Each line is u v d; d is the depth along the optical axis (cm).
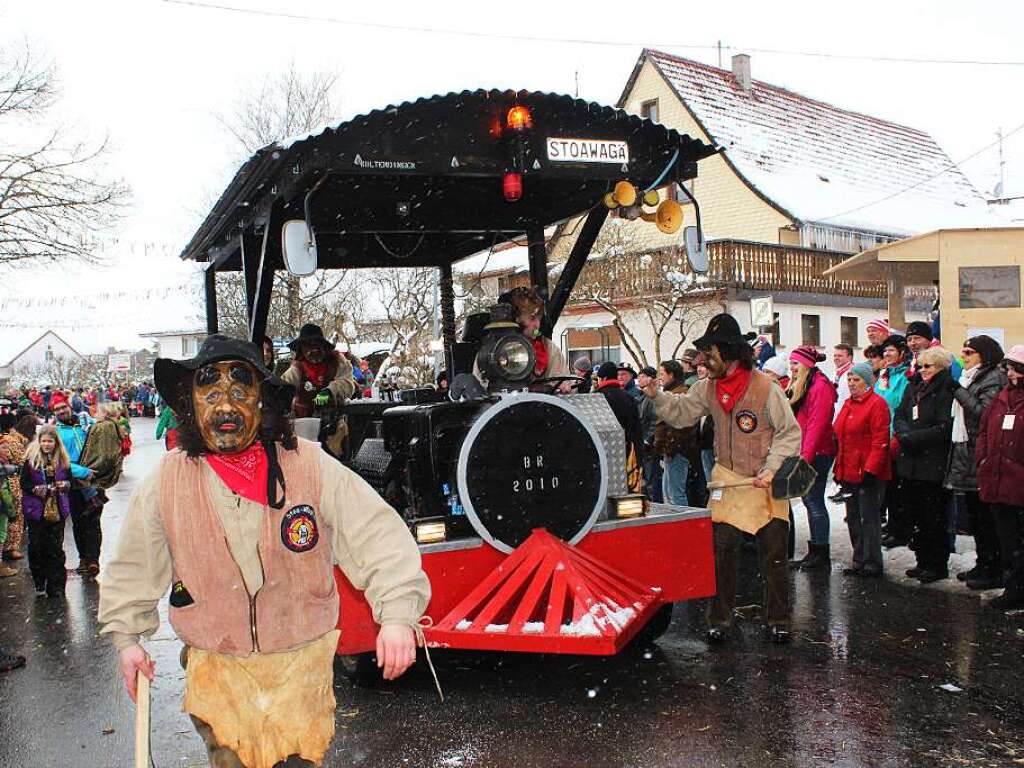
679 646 542
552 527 476
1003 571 634
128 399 4944
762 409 522
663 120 2570
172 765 409
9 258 2142
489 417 466
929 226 2673
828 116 3053
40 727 471
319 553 252
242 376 249
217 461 247
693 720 421
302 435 569
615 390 720
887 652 512
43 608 755
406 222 691
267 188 565
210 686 249
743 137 2562
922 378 684
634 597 466
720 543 539
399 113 497
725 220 2416
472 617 452
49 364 7975
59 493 799
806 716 421
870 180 2852
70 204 2148
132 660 253
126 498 1523
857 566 707
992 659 495
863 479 690
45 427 795
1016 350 578
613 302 1973
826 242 2288
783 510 532
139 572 252
